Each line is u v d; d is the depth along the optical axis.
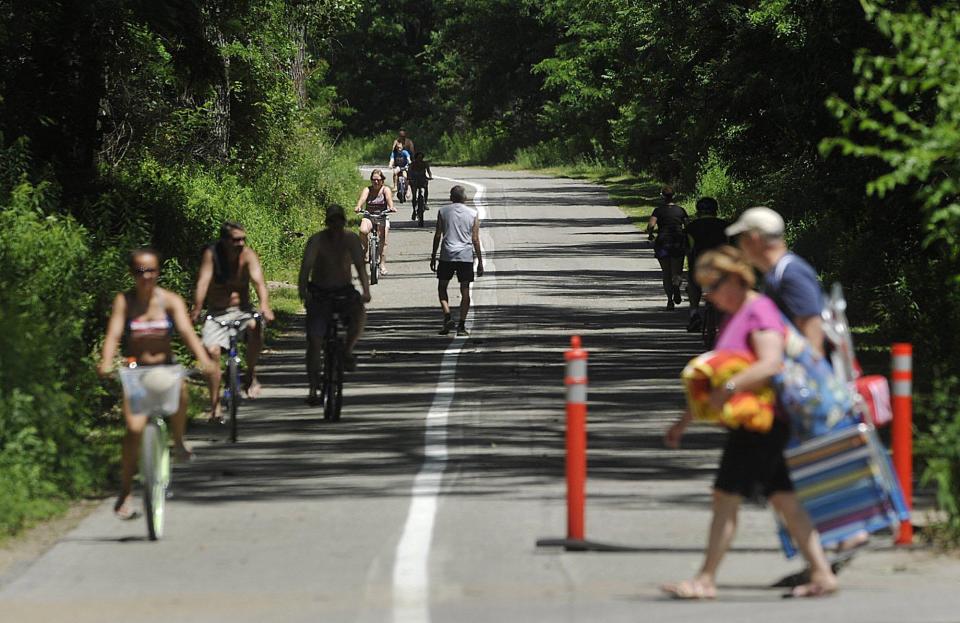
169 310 37.75
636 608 27.59
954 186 38.72
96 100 90.00
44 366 41.81
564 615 27.08
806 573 29.28
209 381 50.25
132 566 31.41
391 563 31.47
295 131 156.62
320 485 40.75
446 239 78.62
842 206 78.62
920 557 31.78
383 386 61.09
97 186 87.94
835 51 76.88
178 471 43.19
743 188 144.62
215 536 34.44
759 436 28.17
